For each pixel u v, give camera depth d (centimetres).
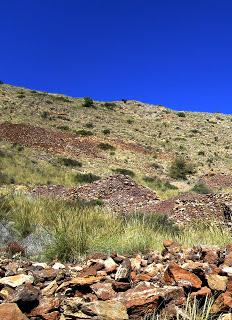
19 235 813
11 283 450
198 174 5066
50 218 912
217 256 538
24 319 357
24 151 4550
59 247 698
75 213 934
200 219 1727
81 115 7544
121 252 699
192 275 432
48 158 4469
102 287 428
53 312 377
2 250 711
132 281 463
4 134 5097
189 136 7675
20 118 6275
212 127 8794
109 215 1018
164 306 393
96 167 4522
